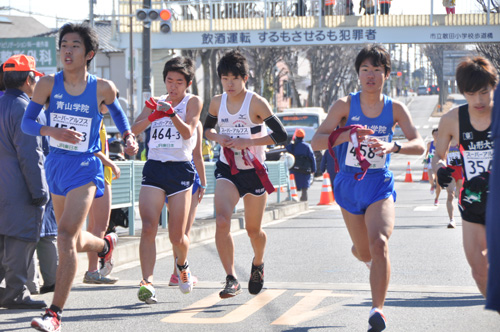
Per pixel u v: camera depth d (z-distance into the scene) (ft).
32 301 72.49
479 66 57.21
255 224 75.87
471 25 305.73
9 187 70.79
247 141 72.90
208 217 160.56
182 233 76.13
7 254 71.61
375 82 63.87
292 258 108.58
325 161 185.06
